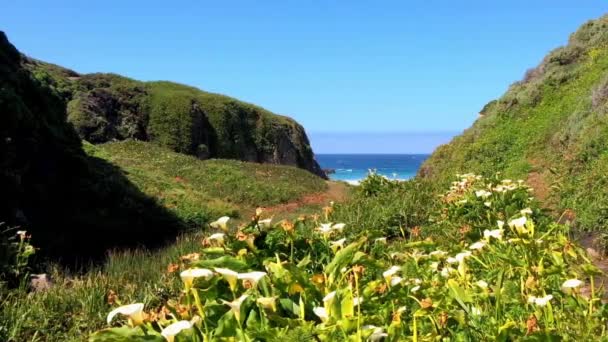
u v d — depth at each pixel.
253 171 40.44
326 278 3.37
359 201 12.61
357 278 3.16
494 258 4.46
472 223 7.38
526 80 25.89
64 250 12.73
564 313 3.48
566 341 3.15
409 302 3.46
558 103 19.22
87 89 55.25
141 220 17.75
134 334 2.76
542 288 3.64
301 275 3.27
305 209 27.62
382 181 15.23
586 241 7.48
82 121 47.97
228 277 3.00
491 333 3.10
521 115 20.06
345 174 134.50
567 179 11.19
